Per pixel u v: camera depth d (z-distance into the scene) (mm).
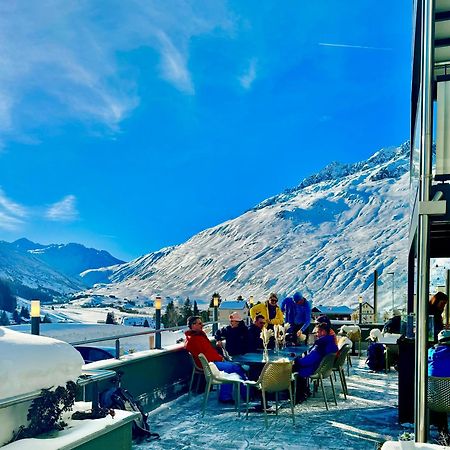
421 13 4453
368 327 13000
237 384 5523
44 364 2379
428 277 3900
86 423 2518
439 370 4246
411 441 2465
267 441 4516
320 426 5008
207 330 9375
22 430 2297
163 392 6055
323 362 5770
